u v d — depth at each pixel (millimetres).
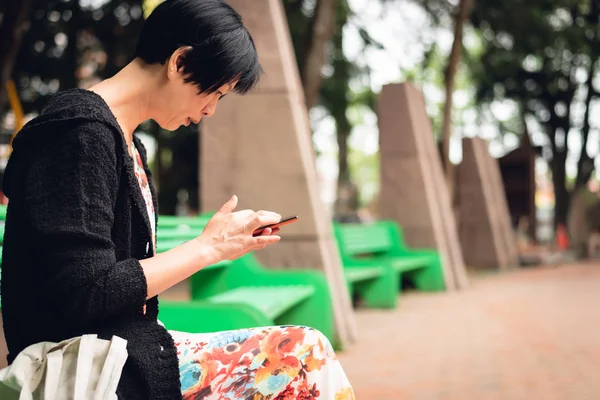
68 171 1499
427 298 9406
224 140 5863
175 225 4246
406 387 4289
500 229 16438
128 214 1636
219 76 1725
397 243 10109
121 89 1727
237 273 5207
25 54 13195
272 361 1741
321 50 12109
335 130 23016
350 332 5883
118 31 13312
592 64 23797
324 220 5902
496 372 4711
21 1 9656
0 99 9820
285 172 5762
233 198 1756
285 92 5797
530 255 16938
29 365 1498
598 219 21141
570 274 13758
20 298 1582
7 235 1570
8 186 1603
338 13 15477
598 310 7953
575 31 17031
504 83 24453
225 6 1752
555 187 26719
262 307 3859
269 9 5844
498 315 7582
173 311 3240
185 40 1693
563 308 8164
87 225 1487
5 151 13445
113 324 1617
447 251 10906
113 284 1487
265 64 5832
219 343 1794
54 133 1528
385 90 10859
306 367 1722
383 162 10805
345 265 8203
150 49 1736
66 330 1590
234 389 1729
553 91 25281
